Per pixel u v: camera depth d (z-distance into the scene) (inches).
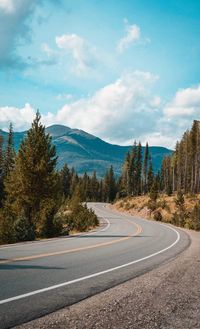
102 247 709.3
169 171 5442.9
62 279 369.1
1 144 2559.1
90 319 247.8
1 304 267.6
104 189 6318.9
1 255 520.4
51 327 226.5
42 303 277.0
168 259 589.6
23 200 1110.4
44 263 462.3
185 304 302.4
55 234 1021.2
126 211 3376.0
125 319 252.2
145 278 413.4
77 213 1788.9
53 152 1149.1
